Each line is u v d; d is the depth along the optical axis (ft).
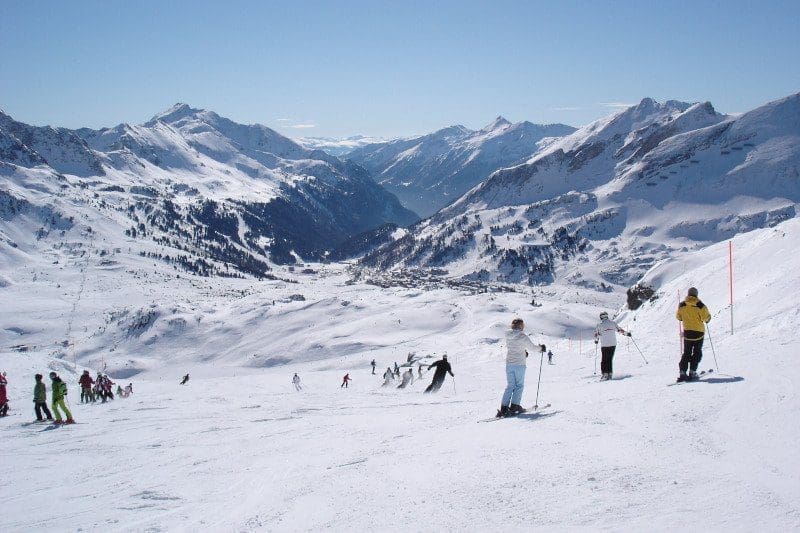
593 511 19.69
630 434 28.84
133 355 587.27
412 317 520.42
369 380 160.76
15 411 78.38
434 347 395.75
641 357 73.56
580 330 438.81
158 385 144.77
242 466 32.30
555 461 25.36
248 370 451.94
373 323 514.68
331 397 72.64
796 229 95.96
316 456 32.27
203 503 25.67
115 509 25.80
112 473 33.86
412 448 31.12
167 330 620.90
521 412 38.27
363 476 26.53
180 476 31.22
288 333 559.38
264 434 43.16
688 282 108.27
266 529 21.33
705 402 32.22
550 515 19.70
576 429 31.07
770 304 70.23
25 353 138.10
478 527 19.29
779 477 21.44
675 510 19.26
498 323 425.28
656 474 22.70
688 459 24.25
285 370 400.26
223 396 85.66
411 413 46.83
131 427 54.19
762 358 42.75
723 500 19.76
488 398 55.62
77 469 36.01
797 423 26.25
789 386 31.22
